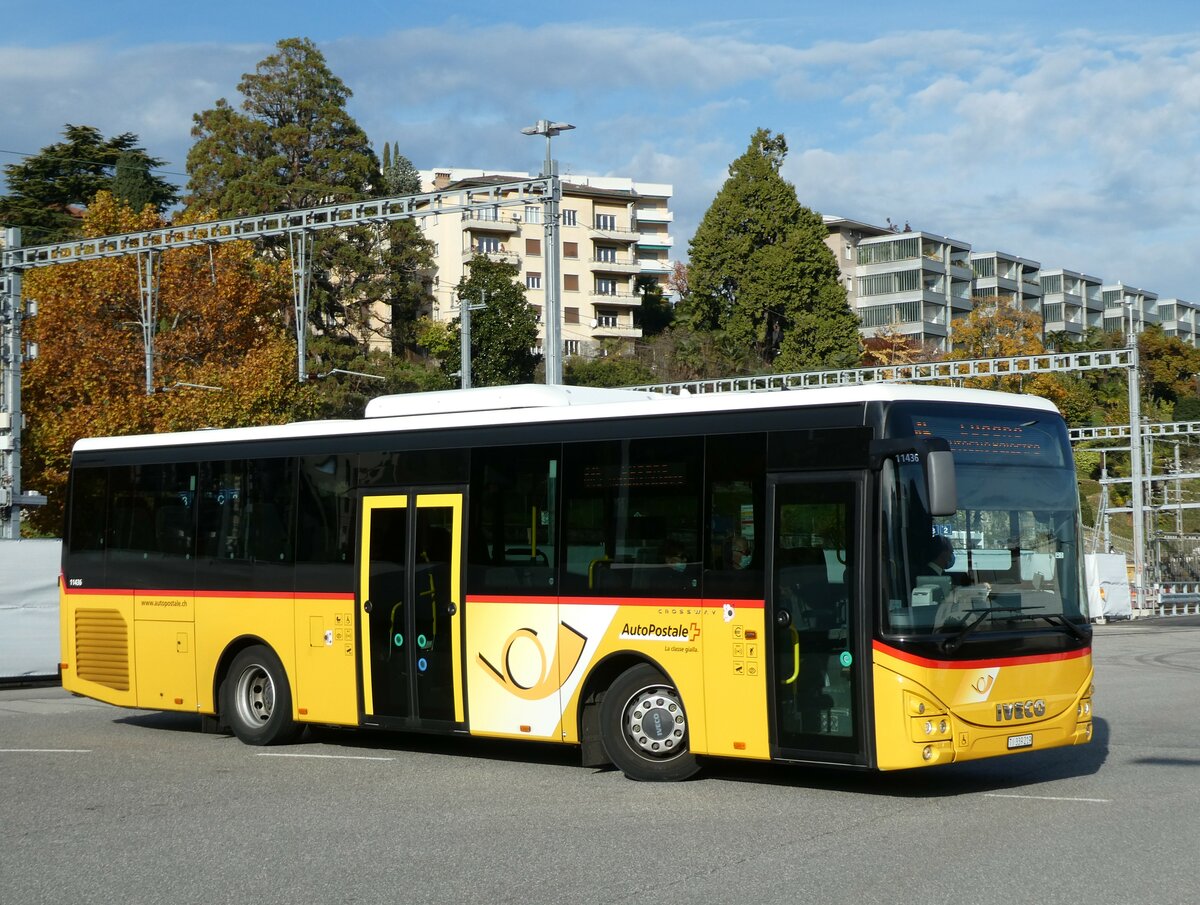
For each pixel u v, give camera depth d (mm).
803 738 10742
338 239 74688
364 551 13812
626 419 12086
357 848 9203
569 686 12211
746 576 11164
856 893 7641
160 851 9242
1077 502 11523
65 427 45156
